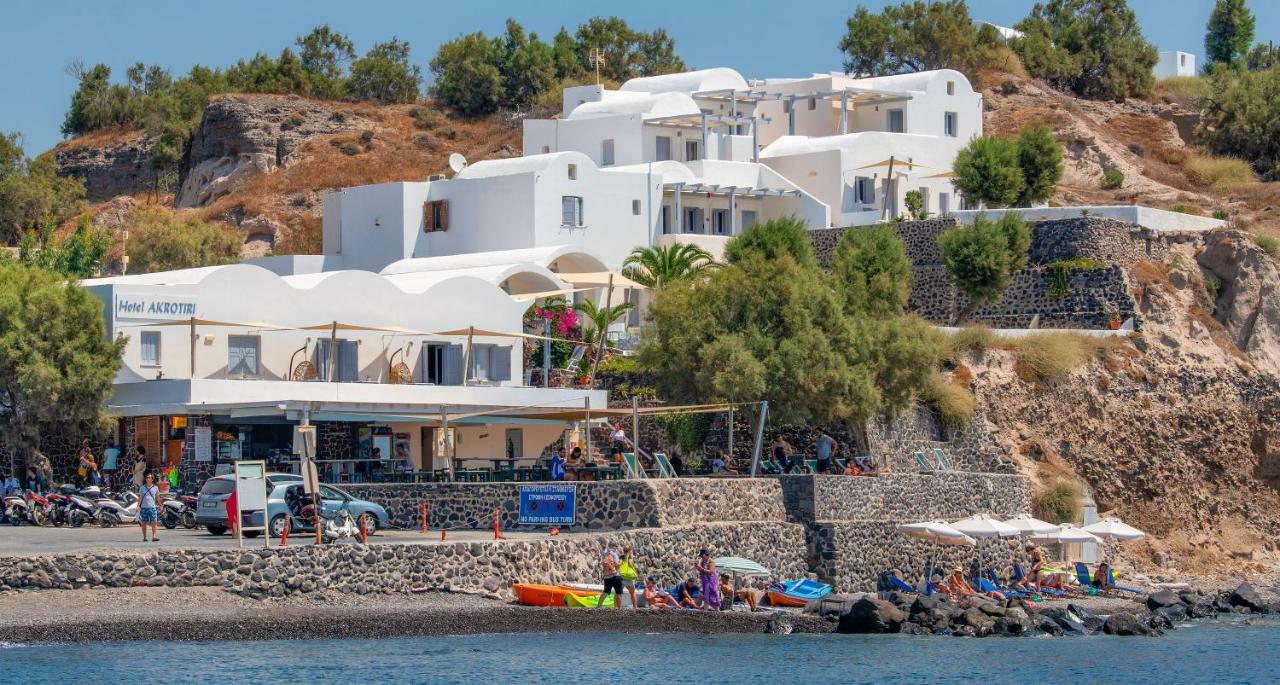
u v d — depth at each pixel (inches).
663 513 6875.0
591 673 5605.3
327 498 6889.8
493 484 7135.8
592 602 6348.4
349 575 6033.5
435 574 6190.9
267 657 5502.0
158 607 5664.4
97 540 6525.6
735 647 6289.4
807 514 7534.5
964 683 5895.7
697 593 6722.4
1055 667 6343.5
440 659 5644.7
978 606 7401.6
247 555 5866.1
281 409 7839.6
